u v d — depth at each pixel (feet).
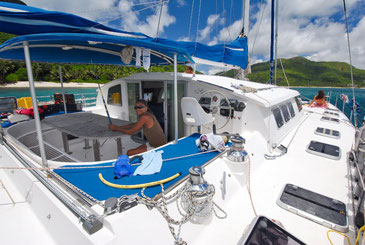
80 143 13.89
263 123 9.87
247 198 6.75
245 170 7.09
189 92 11.73
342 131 13.82
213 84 10.71
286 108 14.05
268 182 7.74
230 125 10.44
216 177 6.41
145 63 6.92
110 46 9.36
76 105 17.25
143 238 4.07
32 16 5.88
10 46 5.71
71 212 4.28
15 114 14.01
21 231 4.99
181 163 6.60
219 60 13.06
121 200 4.17
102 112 18.35
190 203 4.60
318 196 6.63
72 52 10.78
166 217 4.32
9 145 8.32
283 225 5.56
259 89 12.23
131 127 9.45
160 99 13.05
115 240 3.67
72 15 6.64
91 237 3.63
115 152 12.26
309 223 5.63
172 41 10.21
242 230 5.37
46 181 5.42
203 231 5.15
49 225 4.88
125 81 14.32
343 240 5.08
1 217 5.41
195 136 9.81
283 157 9.80
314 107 23.22
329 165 8.96
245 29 17.26
